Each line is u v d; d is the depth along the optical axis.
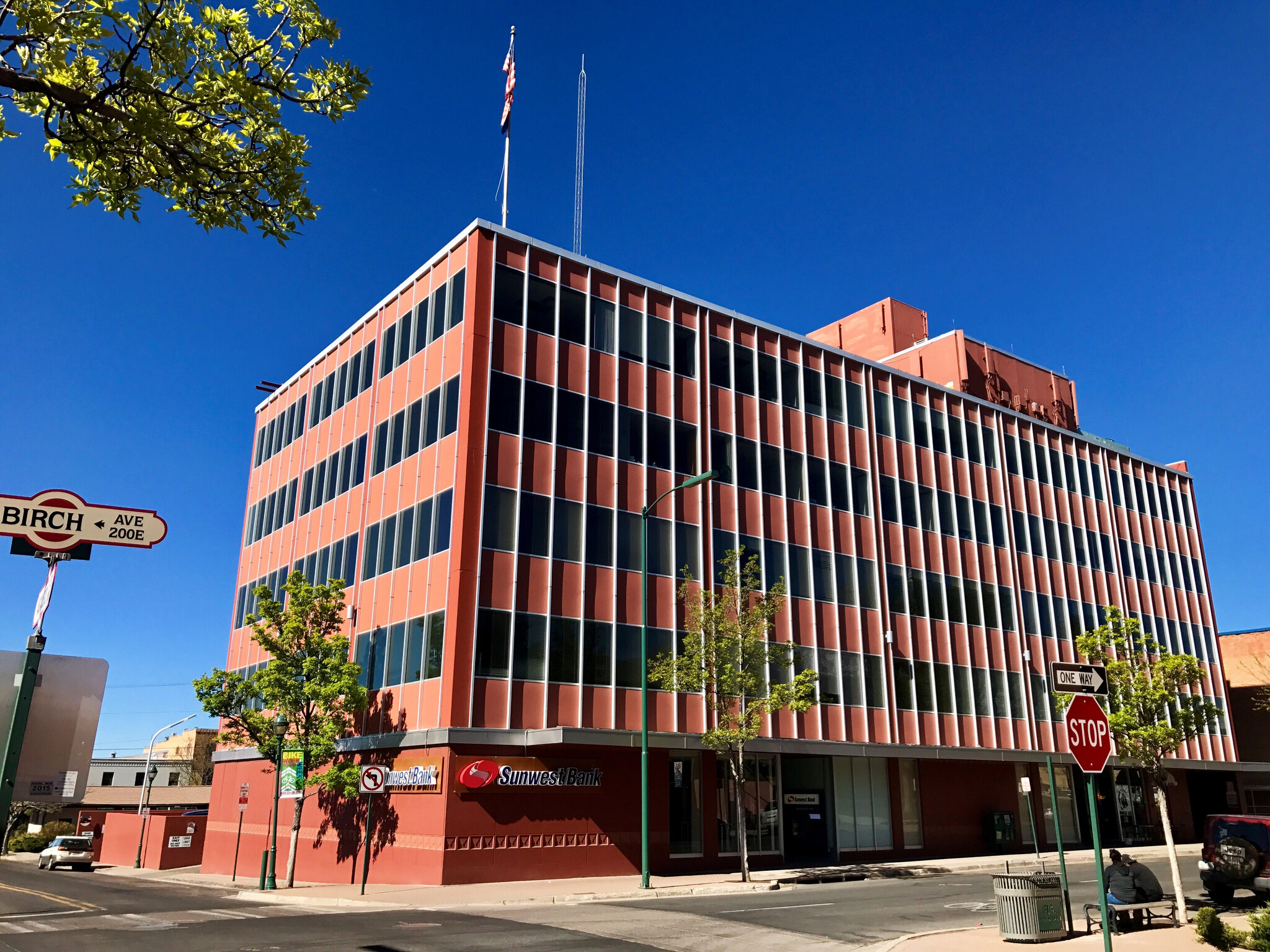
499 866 25.58
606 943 14.90
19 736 4.85
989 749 37.31
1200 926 14.12
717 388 34.91
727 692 27.22
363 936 15.52
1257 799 53.88
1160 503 53.12
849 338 52.38
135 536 5.32
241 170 7.45
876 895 22.58
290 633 28.95
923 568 39.53
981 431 44.44
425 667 27.67
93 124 7.02
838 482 37.66
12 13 6.59
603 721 28.56
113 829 54.62
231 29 7.13
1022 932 14.40
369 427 34.81
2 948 13.96
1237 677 58.41
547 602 28.45
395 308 34.91
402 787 27.30
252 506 44.62
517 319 30.48
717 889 24.11
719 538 33.19
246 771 37.62
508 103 34.50
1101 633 19.81
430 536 29.12
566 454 30.27
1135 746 18.86
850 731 34.75
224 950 13.93
